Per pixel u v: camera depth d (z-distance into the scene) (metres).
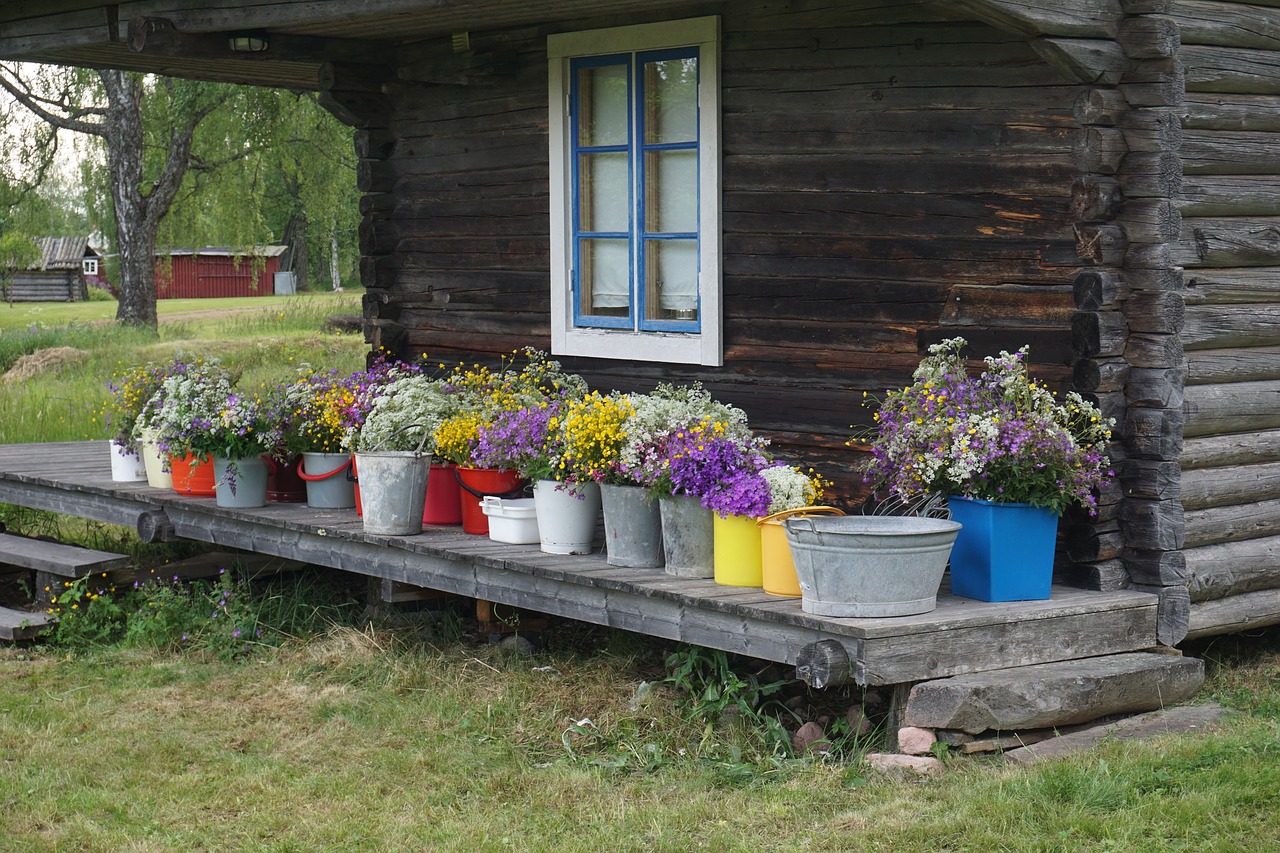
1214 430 6.30
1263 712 5.82
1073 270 6.21
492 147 8.55
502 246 8.56
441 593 7.46
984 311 6.43
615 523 6.28
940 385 5.98
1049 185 6.27
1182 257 6.16
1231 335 6.34
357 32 8.45
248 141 26.28
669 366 7.73
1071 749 5.30
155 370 8.67
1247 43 6.42
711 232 7.39
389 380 8.05
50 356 20.00
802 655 5.27
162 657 7.40
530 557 6.50
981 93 6.45
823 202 7.03
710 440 5.97
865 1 6.77
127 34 7.88
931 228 6.66
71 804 5.29
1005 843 4.51
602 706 6.17
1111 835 4.50
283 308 29.52
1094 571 6.03
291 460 8.00
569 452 6.39
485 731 5.99
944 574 6.32
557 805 5.18
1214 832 4.50
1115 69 5.92
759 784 5.27
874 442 6.38
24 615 7.93
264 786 5.45
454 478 7.32
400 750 5.82
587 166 8.04
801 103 7.06
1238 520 6.38
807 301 7.13
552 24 8.03
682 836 4.78
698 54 7.40
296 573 8.62
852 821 4.80
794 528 5.39
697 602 5.68
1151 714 5.73
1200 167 6.24
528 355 8.44
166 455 8.14
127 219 26.47
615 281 7.98
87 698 6.68
